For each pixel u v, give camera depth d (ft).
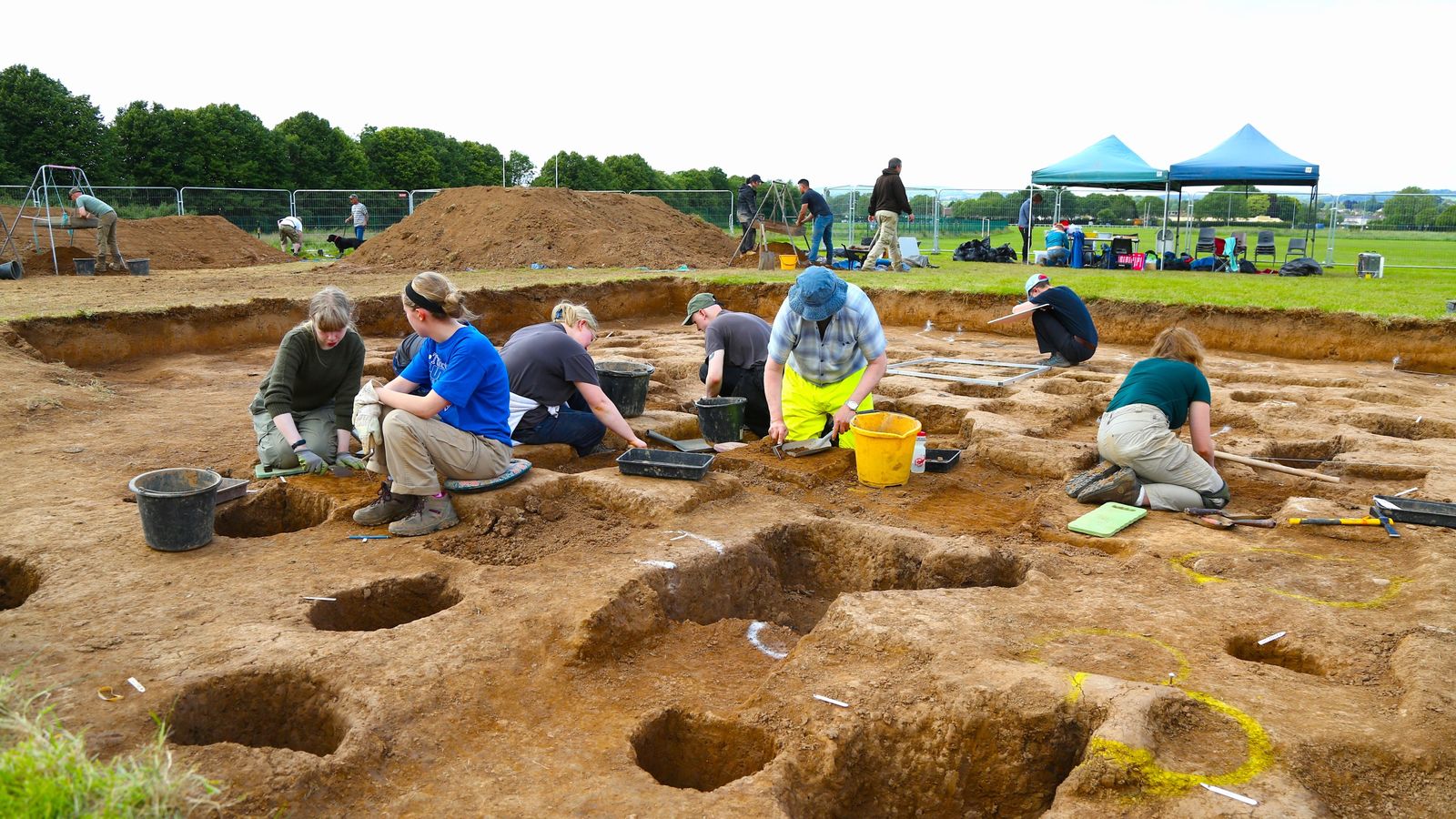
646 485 16.83
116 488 17.21
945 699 10.00
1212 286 45.01
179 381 28.55
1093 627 11.75
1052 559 14.29
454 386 14.99
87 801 7.16
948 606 12.38
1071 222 72.43
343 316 16.94
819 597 15.52
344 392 18.24
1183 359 17.34
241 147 129.39
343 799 8.59
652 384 27.30
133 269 54.29
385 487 15.70
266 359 33.24
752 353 22.48
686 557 13.97
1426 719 9.36
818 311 18.20
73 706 9.52
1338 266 66.49
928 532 15.99
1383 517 15.34
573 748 9.50
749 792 8.68
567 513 16.15
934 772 9.76
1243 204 78.95
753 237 70.79
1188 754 8.89
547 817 8.26
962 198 87.61
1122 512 16.33
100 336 31.42
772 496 17.42
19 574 13.61
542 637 11.43
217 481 14.62
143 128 120.98
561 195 68.39
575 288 46.62
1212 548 14.73
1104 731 9.00
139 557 13.82
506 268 60.70
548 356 19.17
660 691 11.02
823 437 20.40
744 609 14.64
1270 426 22.67
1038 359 33.22
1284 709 9.69
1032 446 20.36
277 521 16.99
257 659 10.59
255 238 76.74
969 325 42.37
